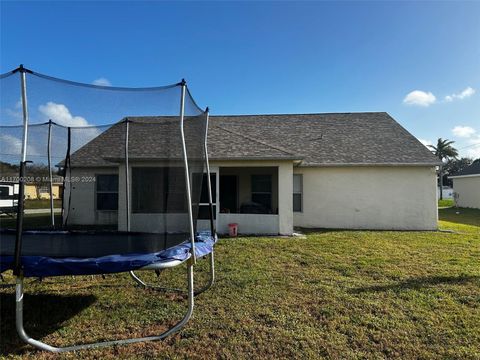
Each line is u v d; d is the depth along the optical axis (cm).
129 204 527
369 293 458
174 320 377
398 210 1209
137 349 310
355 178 1225
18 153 407
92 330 354
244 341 323
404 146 1307
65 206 532
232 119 1619
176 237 367
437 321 368
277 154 1018
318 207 1238
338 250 754
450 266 604
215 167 1034
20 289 297
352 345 316
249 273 559
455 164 5656
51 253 366
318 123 1549
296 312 393
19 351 305
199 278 536
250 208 1245
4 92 318
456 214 1969
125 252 363
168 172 375
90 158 529
